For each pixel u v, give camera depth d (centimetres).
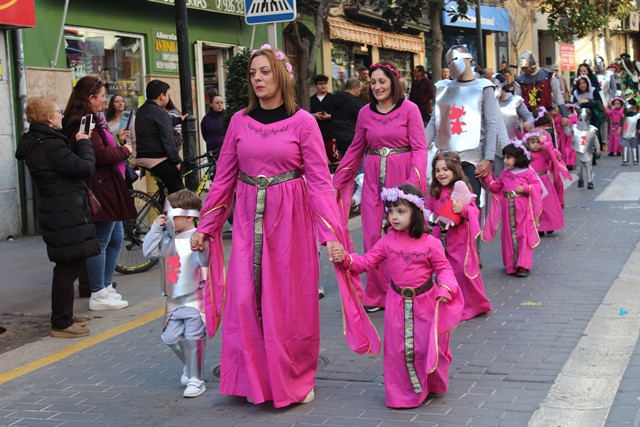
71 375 650
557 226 1141
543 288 859
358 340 552
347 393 580
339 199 804
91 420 555
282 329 547
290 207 554
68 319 750
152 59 1606
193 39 1733
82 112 828
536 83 1527
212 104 1454
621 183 1647
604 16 3412
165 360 678
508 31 3450
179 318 588
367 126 795
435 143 931
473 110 905
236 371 557
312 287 560
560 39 3122
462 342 681
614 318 734
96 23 1466
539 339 680
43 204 739
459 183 745
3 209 1268
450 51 912
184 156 1127
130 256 1020
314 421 532
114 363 675
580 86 2044
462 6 2033
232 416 548
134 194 1034
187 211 591
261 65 553
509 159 918
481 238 945
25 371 663
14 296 913
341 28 2208
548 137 1172
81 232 741
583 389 564
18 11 1221
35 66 1327
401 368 546
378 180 790
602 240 1101
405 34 2725
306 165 555
